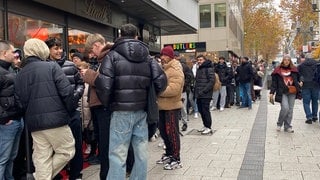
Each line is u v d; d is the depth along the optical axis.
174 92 6.95
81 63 6.97
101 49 5.96
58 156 5.29
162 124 7.19
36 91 5.06
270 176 6.49
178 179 6.39
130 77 5.04
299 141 9.38
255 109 16.66
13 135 5.55
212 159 7.71
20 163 6.46
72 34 11.30
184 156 8.01
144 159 5.29
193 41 42.19
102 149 5.85
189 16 19.66
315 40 42.75
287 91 10.52
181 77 7.02
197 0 21.75
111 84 4.95
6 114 5.42
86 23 12.21
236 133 10.65
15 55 5.96
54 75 5.13
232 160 7.60
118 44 5.09
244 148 8.68
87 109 7.45
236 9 54.44
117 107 5.04
